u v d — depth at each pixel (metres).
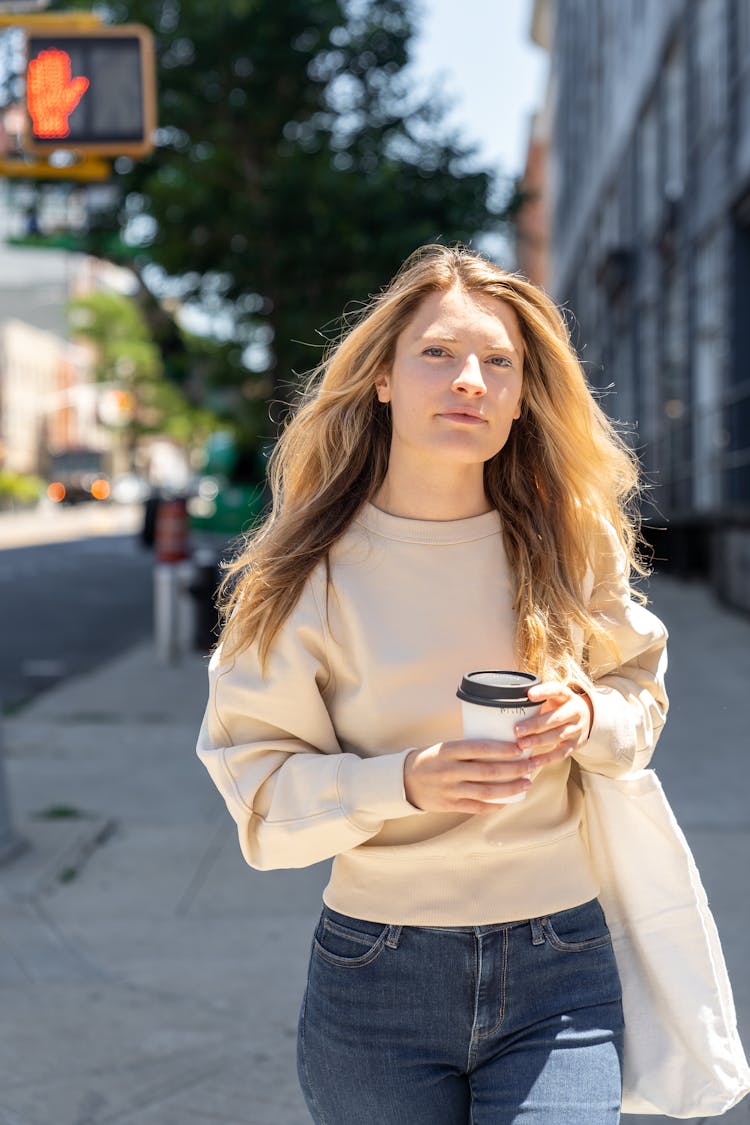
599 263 30.31
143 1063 3.94
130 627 16.72
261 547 2.14
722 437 17.50
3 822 6.06
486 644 2.07
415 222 19.20
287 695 2.05
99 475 77.50
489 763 1.86
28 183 18.80
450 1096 2.05
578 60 39.53
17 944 5.00
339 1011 2.05
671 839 2.17
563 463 2.19
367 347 2.12
